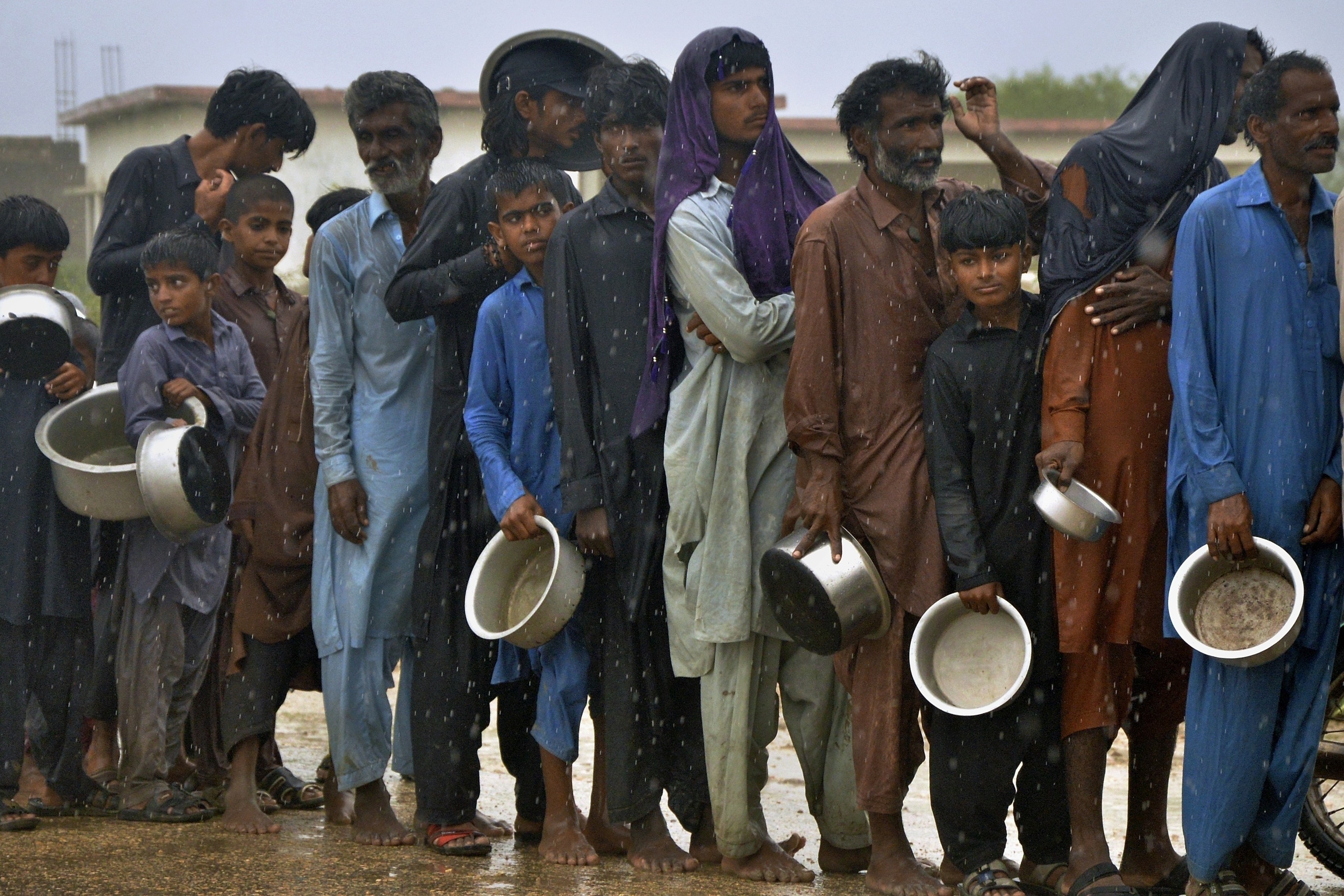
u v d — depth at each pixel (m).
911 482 6.89
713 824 7.47
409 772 8.38
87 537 9.16
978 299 6.69
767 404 7.34
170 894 6.84
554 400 7.69
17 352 8.91
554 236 7.72
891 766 6.92
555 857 7.64
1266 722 6.29
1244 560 6.28
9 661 8.77
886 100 6.98
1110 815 8.95
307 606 8.62
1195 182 6.86
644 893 6.91
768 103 7.49
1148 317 6.62
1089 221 6.75
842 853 7.48
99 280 10.14
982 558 6.66
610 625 7.62
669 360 7.58
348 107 8.55
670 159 7.43
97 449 9.46
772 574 6.91
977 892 6.62
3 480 8.86
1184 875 7.05
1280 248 6.36
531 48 8.62
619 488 7.51
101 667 9.12
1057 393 6.63
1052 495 6.38
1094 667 6.60
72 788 9.09
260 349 10.19
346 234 8.50
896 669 6.93
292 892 6.89
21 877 7.19
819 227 7.06
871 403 6.98
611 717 7.57
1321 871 7.67
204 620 9.12
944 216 6.79
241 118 10.37
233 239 10.22
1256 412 6.32
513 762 8.33
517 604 7.83
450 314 8.22
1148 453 6.63
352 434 8.43
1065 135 37.66
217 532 9.14
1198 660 6.38
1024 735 6.71
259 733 8.53
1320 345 6.36
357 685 8.24
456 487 8.05
